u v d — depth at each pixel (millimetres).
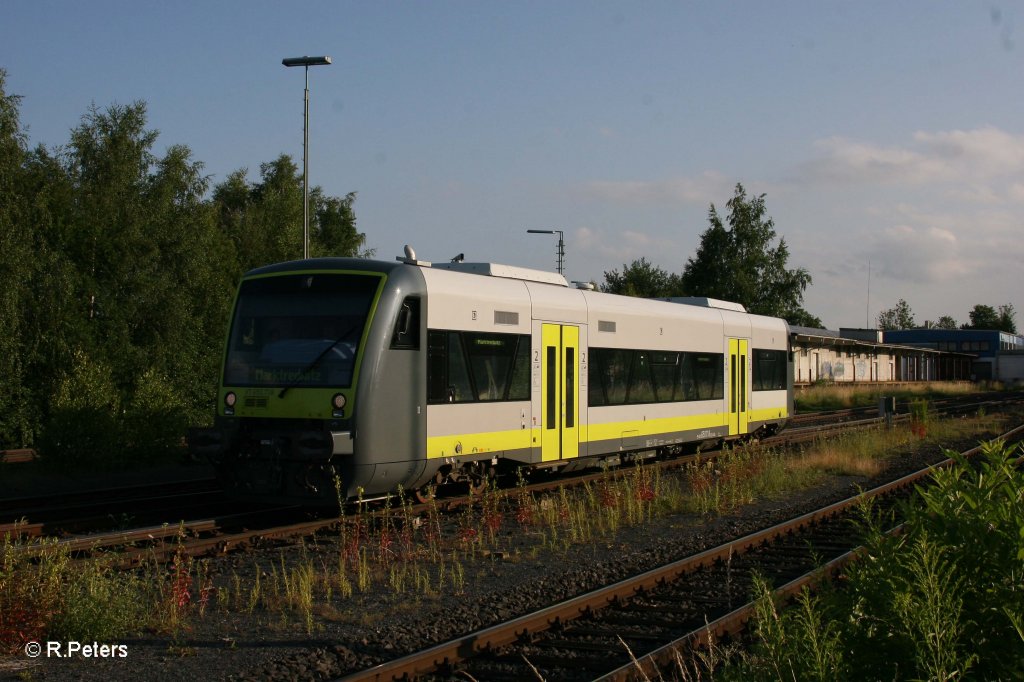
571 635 7598
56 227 30250
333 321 12859
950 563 4754
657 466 18734
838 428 30969
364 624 7879
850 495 16062
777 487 16562
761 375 24391
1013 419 35750
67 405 19906
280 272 13594
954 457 5629
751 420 23641
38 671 6590
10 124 27406
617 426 17844
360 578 9156
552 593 9039
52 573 7453
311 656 6906
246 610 8281
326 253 52375
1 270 26109
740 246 68312
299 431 12609
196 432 13391
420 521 12609
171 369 30766
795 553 11039
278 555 10711
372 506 14195
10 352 25750
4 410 25672
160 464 21172
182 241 32688
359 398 12352
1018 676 4270
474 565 10367
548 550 11227
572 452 16531
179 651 7047
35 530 11891
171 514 13867
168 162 33438
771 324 25219
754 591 5402
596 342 17328
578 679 6508
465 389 14023
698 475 15805
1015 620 4293
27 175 30328
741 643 7113
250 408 13047
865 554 5223
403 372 12922
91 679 6426
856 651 4613
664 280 99750
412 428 13016
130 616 7660
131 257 30953
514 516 13578
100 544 10820
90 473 19516
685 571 9828
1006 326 177875
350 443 12289
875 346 67938
